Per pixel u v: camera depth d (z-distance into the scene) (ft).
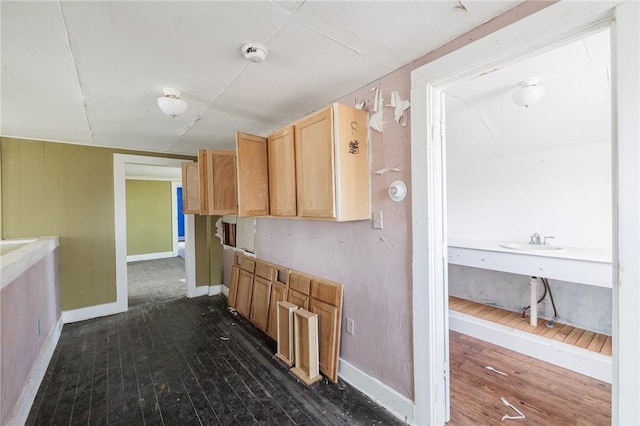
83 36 4.17
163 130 9.37
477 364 7.46
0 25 3.84
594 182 7.84
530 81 5.97
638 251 3.06
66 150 10.68
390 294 5.86
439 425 5.30
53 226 10.41
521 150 8.91
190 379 7.02
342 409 5.93
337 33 4.29
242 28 4.11
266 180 7.45
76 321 10.71
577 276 6.71
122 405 6.10
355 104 6.44
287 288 8.82
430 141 5.01
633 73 3.03
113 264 11.53
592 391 6.33
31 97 6.36
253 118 8.28
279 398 6.29
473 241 9.87
